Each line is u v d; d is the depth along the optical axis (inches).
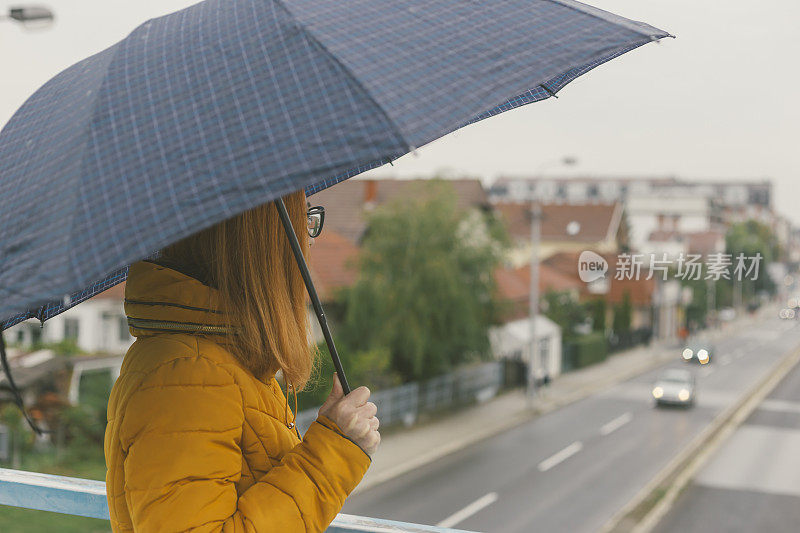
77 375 553.6
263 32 33.2
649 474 680.4
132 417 36.1
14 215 31.9
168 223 28.3
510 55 31.4
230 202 28.2
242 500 36.9
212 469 35.8
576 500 595.8
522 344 1036.5
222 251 39.2
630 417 919.0
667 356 1204.5
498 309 872.3
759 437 807.7
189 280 38.8
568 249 1512.1
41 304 27.4
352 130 28.3
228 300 39.3
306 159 28.2
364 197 869.8
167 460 35.1
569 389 1099.9
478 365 989.2
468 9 33.9
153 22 39.4
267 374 40.8
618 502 593.3
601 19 33.8
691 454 745.6
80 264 28.1
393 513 554.6
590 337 1286.9
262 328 39.7
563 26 33.3
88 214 29.5
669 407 965.8
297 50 31.7
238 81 31.7
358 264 802.2
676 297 1098.7
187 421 35.9
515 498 600.1
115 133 32.0
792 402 969.5
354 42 31.6
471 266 828.6
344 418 40.0
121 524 38.3
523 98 44.3
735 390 1043.9
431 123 28.4
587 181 2137.1
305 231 43.0
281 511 36.9
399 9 33.8
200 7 39.0
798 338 1298.0
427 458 702.5
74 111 35.1
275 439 40.1
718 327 1037.2
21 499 56.2
